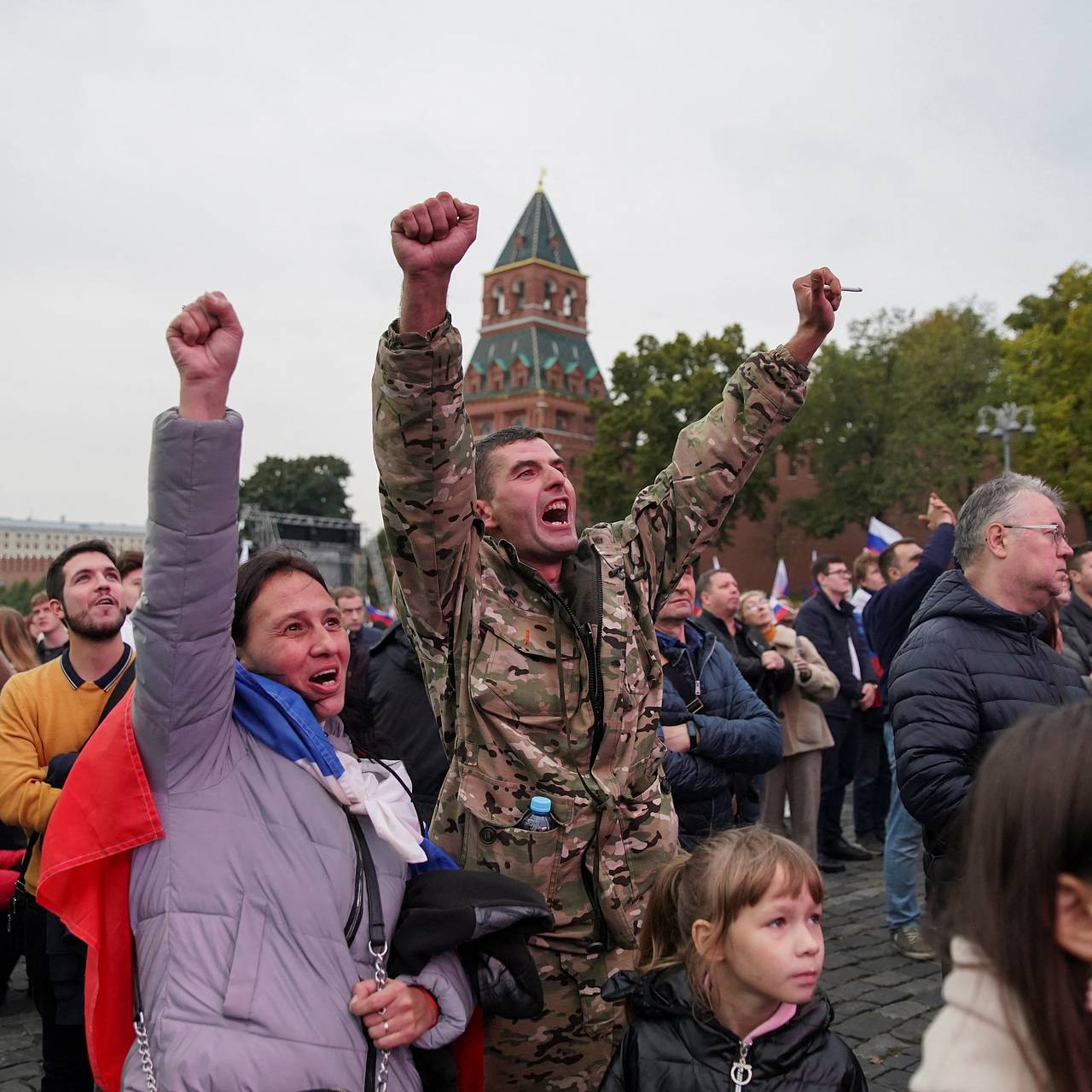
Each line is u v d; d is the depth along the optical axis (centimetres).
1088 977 102
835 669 725
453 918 199
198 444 179
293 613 214
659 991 215
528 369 6856
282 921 184
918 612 315
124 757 186
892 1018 433
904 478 3975
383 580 4694
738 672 428
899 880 518
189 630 183
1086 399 3475
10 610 552
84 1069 319
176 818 187
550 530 254
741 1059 204
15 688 342
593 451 4422
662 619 420
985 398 3788
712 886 209
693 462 277
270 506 7925
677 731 386
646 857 253
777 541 5528
